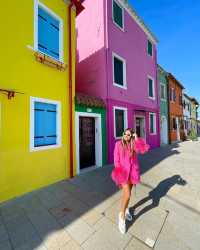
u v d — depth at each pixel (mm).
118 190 4598
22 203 3865
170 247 2537
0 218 3252
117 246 2551
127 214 3236
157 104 13375
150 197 4164
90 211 3516
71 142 5805
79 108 6328
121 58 9070
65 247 2535
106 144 7703
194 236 2779
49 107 5285
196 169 6598
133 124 9906
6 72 4141
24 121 4480
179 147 12844
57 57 5719
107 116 7785
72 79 6016
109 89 8008
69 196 4230
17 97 4348
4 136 4059
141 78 11180
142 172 6199
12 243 2611
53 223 3102
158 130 13320
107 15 8188
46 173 4988
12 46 4285
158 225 3061
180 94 19984
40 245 2574
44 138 5086
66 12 6062
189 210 3586
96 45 8461
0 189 3936
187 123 23375
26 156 4488
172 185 4930
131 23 10273
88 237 2746
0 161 3967
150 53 12883
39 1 5074
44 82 5062
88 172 6316
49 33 5484
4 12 4160
